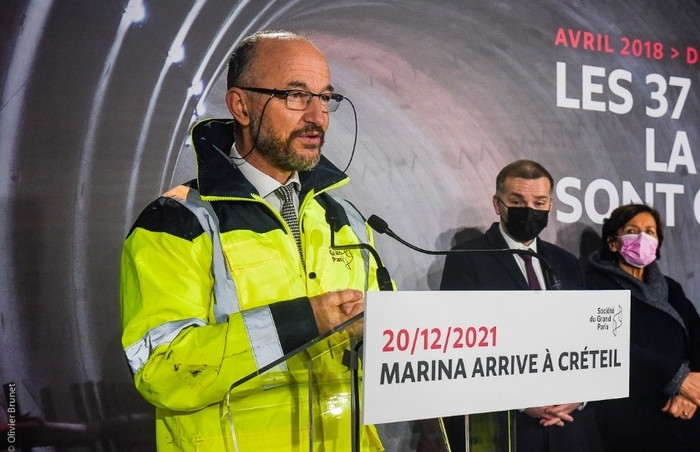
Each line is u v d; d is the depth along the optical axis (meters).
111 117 1.80
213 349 1.18
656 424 2.32
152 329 1.24
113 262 1.80
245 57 1.55
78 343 1.76
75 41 1.77
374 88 2.09
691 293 2.46
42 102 1.74
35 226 1.73
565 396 1.15
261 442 1.22
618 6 2.44
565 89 2.35
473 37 2.23
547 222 2.27
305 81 1.50
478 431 1.25
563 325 1.14
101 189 1.79
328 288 1.46
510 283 2.18
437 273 2.12
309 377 1.10
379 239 2.06
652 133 2.46
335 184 1.59
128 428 1.81
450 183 2.16
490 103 2.24
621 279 2.35
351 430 1.07
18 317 1.71
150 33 1.84
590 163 2.37
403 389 0.97
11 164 1.71
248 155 1.55
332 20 2.05
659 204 2.46
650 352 2.34
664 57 2.50
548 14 2.34
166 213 1.38
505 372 1.08
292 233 1.50
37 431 1.72
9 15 1.71
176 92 1.87
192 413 1.29
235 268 1.39
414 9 2.15
